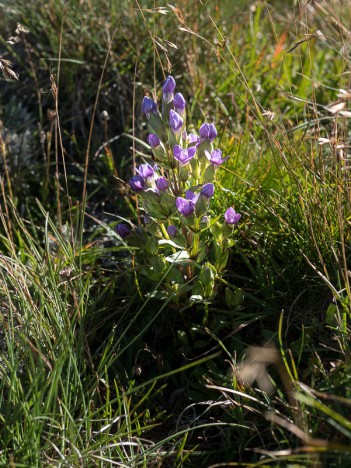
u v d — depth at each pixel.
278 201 0.44
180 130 0.38
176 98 0.39
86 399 0.37
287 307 0.41
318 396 0.33
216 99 0.58
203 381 0.39
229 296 0.40
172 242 0.39
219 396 0.38
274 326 0.41
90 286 0.43
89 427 0.35
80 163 0.59
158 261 0.40
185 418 0.39
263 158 0.48
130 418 0.38
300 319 0.40
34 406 0.33
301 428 0.32
